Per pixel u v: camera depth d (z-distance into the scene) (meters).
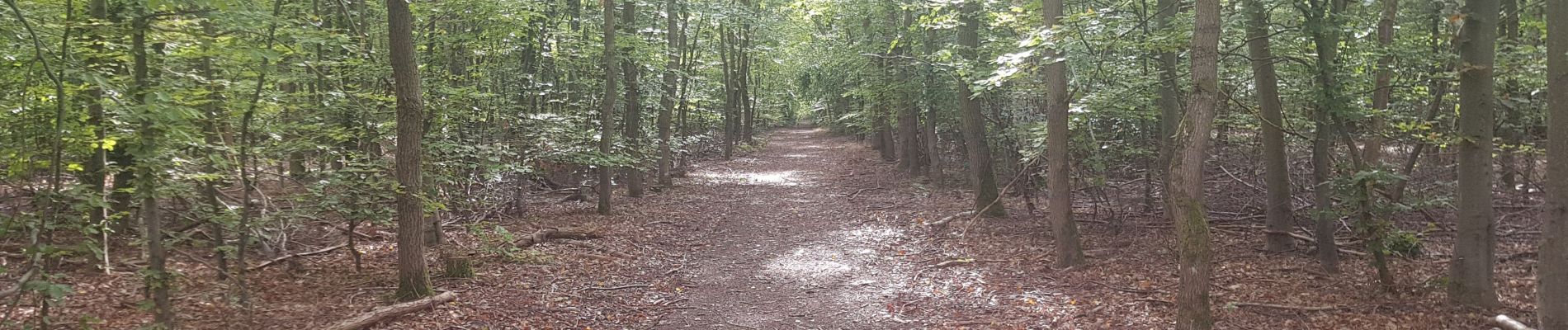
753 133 42.75
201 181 8.09
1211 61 6.22
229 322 7.48
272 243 10.26
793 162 30.28
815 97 27.53
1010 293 9.27
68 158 7.94
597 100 18.41
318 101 10.30
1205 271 6.43
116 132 6.80
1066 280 9.77
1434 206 9.92
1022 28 11.45
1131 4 10.64
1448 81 9.41
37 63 6.49
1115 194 15.73
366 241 11.80
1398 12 11.73
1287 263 10.16
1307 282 9.23
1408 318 7.67
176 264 9.23
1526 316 7.57
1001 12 12.08
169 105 6.00
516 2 12.17
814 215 16.61
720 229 14.92
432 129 11.44
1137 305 8.41
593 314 8.62
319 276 9.61
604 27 15.54
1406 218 12.03
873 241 13.31
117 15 7.03
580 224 14.59
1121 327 7.70
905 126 24.23
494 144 13.57
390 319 7.73
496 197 14.42
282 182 11.26
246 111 7.93
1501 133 12.11
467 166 11.85
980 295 9.29
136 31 6.75
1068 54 10.12
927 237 13.38
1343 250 10.65
